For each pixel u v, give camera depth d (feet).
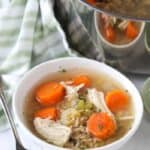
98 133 1.46
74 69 1.71
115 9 1.69
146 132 1.69
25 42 1.86
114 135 1.50
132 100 1.61
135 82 1.86
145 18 1.59
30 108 1.58
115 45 1.74
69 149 1.42
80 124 1.51
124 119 1.55
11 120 1.61
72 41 1.92
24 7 1.92
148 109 1.67
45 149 1.45
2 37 1.90
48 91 1.60
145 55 1.76
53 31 1.89
